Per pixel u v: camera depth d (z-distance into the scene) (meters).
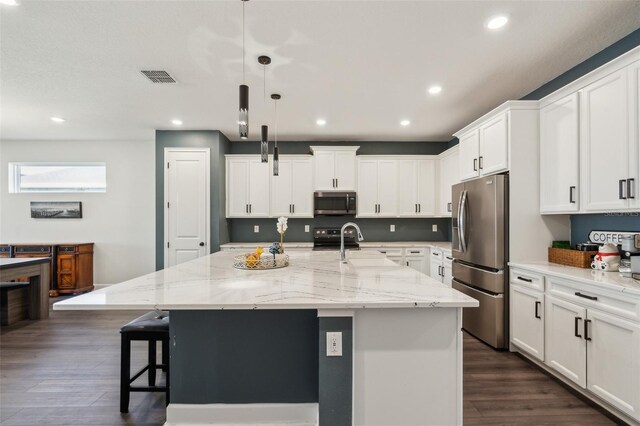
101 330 3.48
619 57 1.95
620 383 1.79
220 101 3.35
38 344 3.09
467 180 3.47
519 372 2.46
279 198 4.79
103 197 5.27
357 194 4.83
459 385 1.49
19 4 1.79
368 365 1.47
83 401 2.10
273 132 4.56
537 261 2.75
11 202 5.23
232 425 1.81
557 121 2.53
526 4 1.84
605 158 2.10
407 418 1.48
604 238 2.49
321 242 4.94
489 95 3.20
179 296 1.45
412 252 4.61
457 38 2.18
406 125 4.23
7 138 5.11
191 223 4.48
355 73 2.69
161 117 3.91
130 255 5.27
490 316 2.91
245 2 1.80
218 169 4.51
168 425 1.81
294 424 1.81
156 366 2.20
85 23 1.99
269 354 1.84
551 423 1.85
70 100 3.32
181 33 2.10
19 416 1.94
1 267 3.38
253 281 1.80
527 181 2.76
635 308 1.71
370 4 1.82
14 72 2.66
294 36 2.14
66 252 4.85
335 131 4.53
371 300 1.40
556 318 2.27
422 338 1.48
